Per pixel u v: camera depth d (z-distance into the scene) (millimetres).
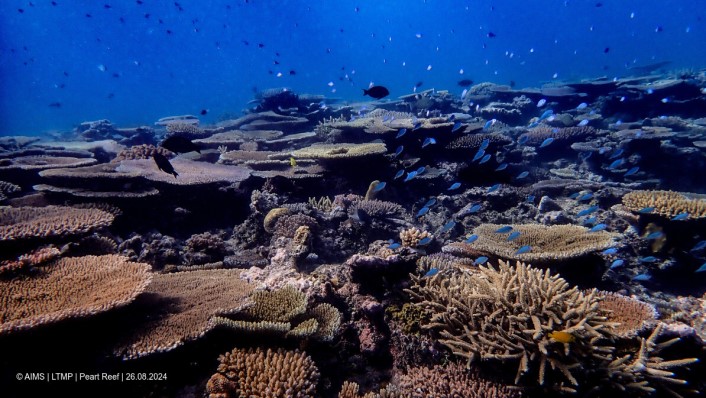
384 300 1613
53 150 3838
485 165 3480
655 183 3768
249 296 1507
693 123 4934
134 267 1464
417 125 3219
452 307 1408
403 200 3178
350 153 3016
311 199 3043
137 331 1241
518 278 1430
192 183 2557
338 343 1525
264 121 5152
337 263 2352
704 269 1989
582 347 1234
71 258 1534
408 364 1460
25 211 1848
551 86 7426
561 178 3875
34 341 1166
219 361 1300
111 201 2451
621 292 1925
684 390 1325
